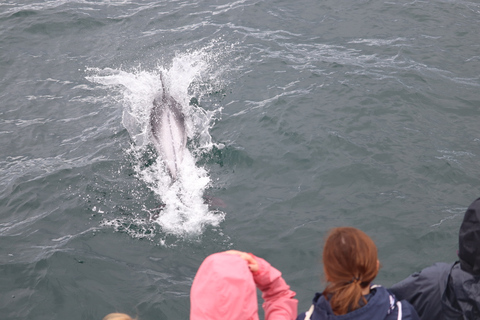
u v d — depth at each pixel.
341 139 12.93
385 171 11.86
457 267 3.74
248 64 16.94
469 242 3.54
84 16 20.81
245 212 11.21
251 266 3.67
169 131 13.59
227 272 3.11
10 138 14.47
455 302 3.66
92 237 10.81
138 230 11.05
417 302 3.87
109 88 16.66
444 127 13.49
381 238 10.03
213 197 11.74
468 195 11.11
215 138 13.55
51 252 10.22
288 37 18.64
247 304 3.08
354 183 11.60
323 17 20.00
